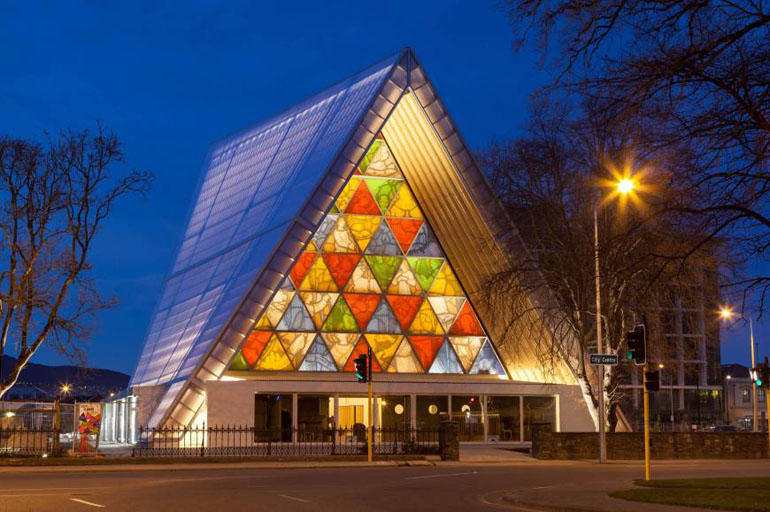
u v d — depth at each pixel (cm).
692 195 1500
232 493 2080
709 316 3131
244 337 4228
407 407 4653
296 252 4272
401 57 4400
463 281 4950
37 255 3572
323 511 1702
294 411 4444
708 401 10375
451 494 2158
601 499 1978
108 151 3662
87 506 1750
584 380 4119
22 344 3647
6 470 3062
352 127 4359
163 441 4150
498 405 4756
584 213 3731
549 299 4328
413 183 4903
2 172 3528
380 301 4859
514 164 3981
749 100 1411
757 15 1373
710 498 1905
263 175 5606
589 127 1670
